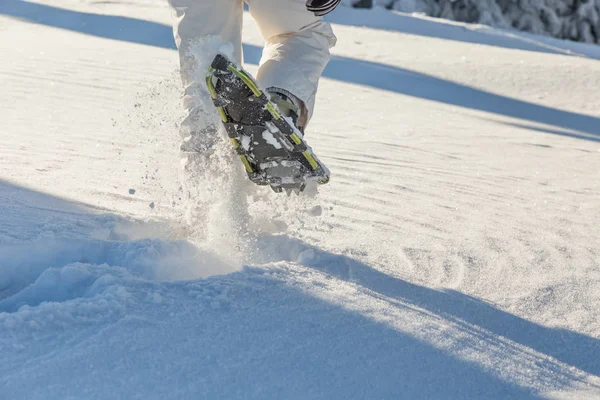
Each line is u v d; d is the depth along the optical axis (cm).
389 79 1402
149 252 387
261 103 383
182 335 300
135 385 261
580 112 1309
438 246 470
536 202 636
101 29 1673
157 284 346
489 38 2309
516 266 442
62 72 1117
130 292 331
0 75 1050
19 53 1283
